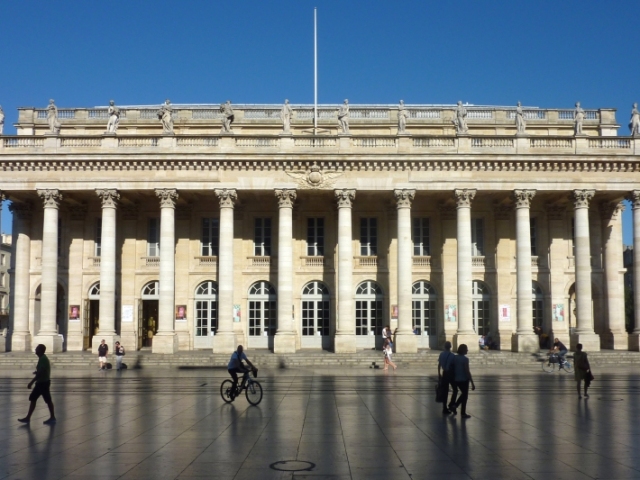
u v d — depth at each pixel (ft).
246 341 170.91
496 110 180.04
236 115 178.40
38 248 170.71
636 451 49.42
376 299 173.17
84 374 122.83
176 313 169.07
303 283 172.55
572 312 177.17
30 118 177.88
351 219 172.14
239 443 52.85
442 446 51.37
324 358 146.10
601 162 158.81
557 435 56.08
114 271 156.97
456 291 171.53
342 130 159.74
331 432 57.82
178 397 85.87
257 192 161.27
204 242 174.70
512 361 145.79
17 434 57.47
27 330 166.09
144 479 41.42
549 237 174.29
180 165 156.97
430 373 124.67
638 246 159.63
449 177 158.61
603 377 114.32
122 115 178.91
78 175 157.07
